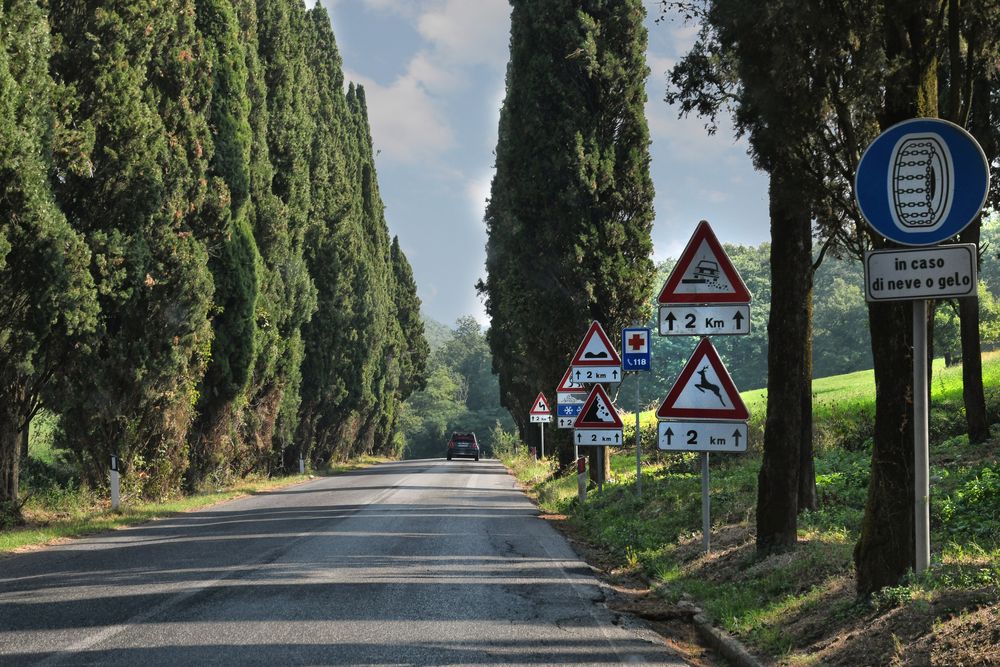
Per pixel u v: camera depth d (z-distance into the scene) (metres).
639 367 19.34
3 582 11.68
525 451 57.88
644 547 14.25
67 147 21.47
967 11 8.43
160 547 15.36
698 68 12.37
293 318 39.47
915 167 6.80
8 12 18.28
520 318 32.09
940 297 6.79
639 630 8.97
